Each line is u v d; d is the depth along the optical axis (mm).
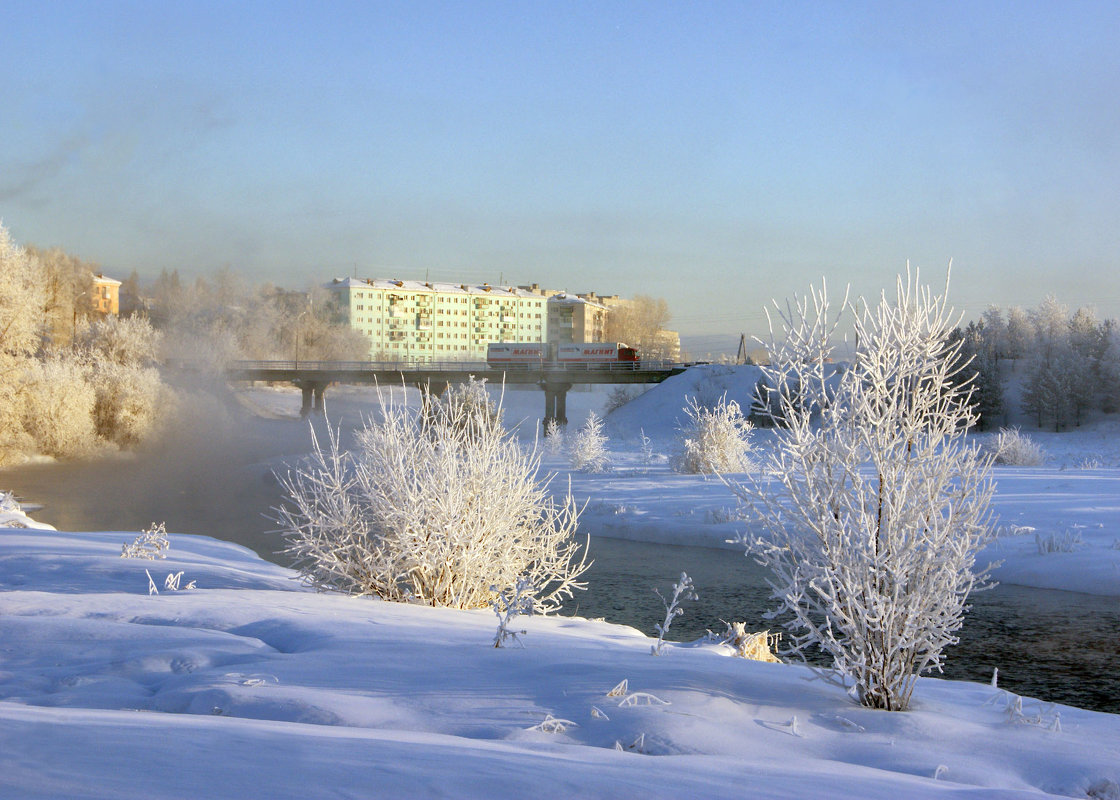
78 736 2902
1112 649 12391
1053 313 80625
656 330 153625
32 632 6637
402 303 154250
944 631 5383
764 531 6160
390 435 10359
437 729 4191
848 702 5371
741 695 5109
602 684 5051
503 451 10766
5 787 2170
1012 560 18047
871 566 5465
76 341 58844
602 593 16500
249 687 4762
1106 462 40125
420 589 10117
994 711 5641
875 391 5781
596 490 30703
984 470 5680
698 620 14156
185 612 7852
